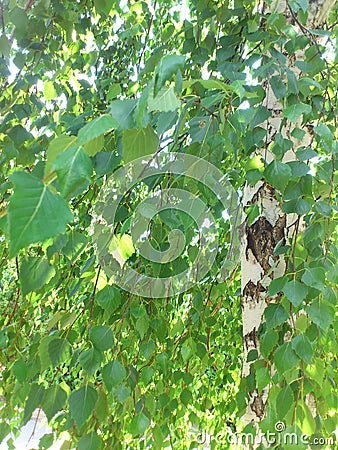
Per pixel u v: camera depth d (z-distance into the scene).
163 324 1.50
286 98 1.03
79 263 1.88
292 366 0.97
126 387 1.28
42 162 1.07
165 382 1.64
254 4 1.45
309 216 1.13
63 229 0.43
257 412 1.35
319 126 0.96
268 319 1.04
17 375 1.25
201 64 1.53
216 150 1.10
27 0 1.44
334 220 1.14
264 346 1.04
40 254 1.62
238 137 1.12
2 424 1.52
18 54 1.45
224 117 1.09
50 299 2.14
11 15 1.31
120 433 1.51
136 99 0.71
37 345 1.35
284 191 1.00
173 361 1.85
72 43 1.99
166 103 0.69
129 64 2.46
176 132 0.97
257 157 1.05
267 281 1.36
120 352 1.43
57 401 1.12
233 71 1.15
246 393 1.33
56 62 1.80
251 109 0.97
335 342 1.25
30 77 1.48
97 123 0.55
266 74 1.05
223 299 2.03
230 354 2.25
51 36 1.61
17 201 0.43
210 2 1.58
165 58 0.64
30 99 1.50
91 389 1.09
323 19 1.44
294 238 1.12
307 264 1.03
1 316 1.97
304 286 0.98
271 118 1.34
